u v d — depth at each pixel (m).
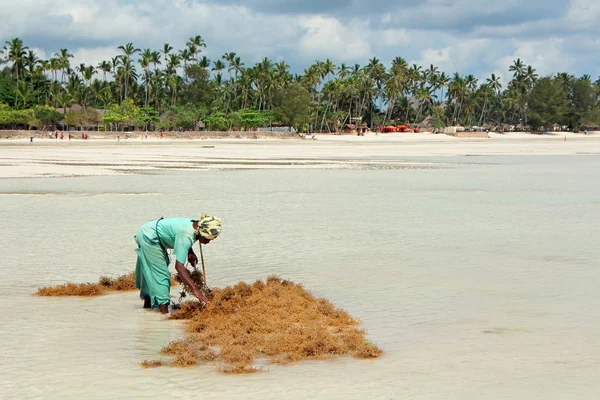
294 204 23.78
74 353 7.57
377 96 194.00
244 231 17.20
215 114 151.50
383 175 40.47
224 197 26.03
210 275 11.95
